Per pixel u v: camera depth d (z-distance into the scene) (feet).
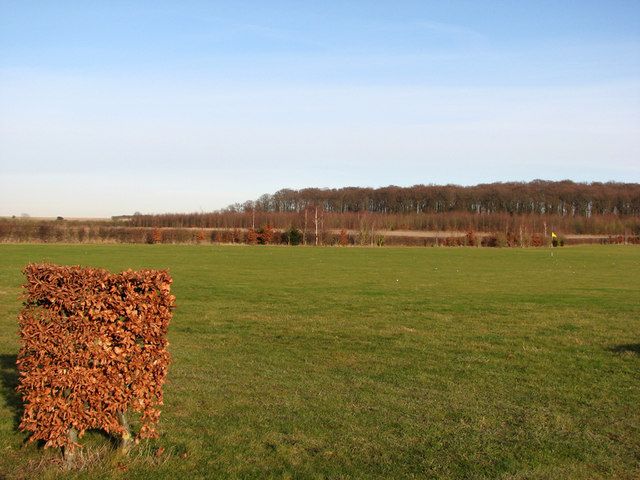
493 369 42.96
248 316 68.74
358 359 46.34
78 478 22.66
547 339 55.01
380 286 104.01
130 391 24.70
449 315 70.44
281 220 354.54
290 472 23.67
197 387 36.45
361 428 29.19
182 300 82.99
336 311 73.20
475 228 366.43
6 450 25.35
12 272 121.80
